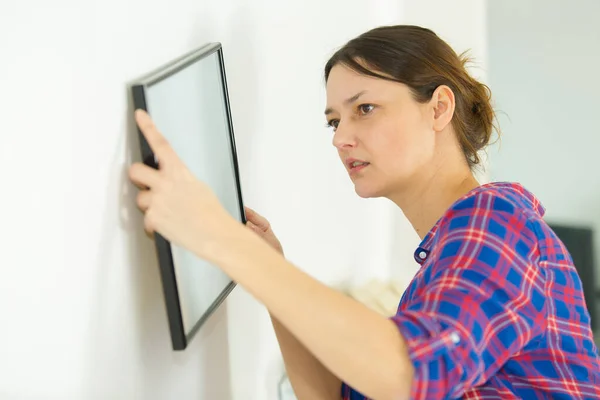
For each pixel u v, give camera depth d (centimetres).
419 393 90
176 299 106
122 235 106
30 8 86
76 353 97
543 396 108
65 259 94
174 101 108
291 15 162
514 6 215
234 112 143
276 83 158
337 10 182
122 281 107
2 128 83
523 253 102
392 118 119
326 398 136
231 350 148
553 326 107
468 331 92
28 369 89
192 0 124
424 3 209
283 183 165
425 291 98
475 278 96
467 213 103
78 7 94
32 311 89
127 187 107
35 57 87
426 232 127
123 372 108
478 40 216
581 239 222
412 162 120
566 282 109
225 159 129
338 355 91
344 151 123
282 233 167
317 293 92
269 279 92
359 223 204
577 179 220
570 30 211
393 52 119
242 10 143
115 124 103
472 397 107
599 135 215
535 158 222
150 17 110
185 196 96
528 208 109
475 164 130
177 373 126
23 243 86
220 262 94
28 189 87
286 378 172
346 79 120
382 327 91
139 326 112
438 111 121
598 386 111
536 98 219
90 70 96
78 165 95
